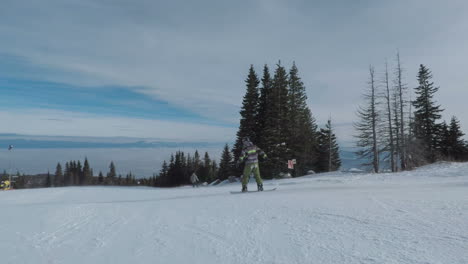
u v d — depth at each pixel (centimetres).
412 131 3195
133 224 485
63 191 1936
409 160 3014
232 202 670
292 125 3862
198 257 306
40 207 680
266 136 3628
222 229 413
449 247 280
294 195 742
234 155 4112
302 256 285
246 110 4053
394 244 298
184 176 6731
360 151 3203
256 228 405
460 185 962
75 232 440
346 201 579
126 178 10838
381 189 850
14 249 362
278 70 3875
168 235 401
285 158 3556
